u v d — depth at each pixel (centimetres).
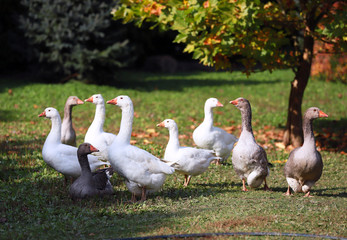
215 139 1339
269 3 1642
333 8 1493
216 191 1078
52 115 1052
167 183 1159
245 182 1202
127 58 3112
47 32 2712
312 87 3372
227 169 1348
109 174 1017
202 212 873
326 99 2927
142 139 1750
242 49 1502
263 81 3744
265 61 1577
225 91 3152
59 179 1152
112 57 2884
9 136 1712
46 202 948
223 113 2416
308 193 1038
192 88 3212
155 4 1420
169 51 4762
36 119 2125
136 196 1014
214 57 1553
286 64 1636
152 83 3331
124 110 975
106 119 2161
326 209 884
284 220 815
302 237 733
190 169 1093
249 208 896
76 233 757
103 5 2769
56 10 2712
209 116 1341
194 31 1371
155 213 873
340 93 3141
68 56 2777
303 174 1004
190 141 1733
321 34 1521
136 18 1540
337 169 1355
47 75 2917
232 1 1270
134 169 937
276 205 921
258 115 2380
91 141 1202
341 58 3619
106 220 828
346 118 2370
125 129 973
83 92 2656
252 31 1480
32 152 1459
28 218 841
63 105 2394
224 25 1305
